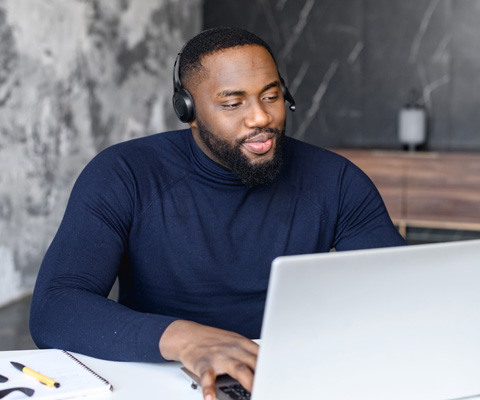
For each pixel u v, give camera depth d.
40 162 3.55
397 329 0.85
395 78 4.89
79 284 1.22
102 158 1.39
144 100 4.48
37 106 3.49
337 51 5.00
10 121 3.33
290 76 5.13
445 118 4.80
